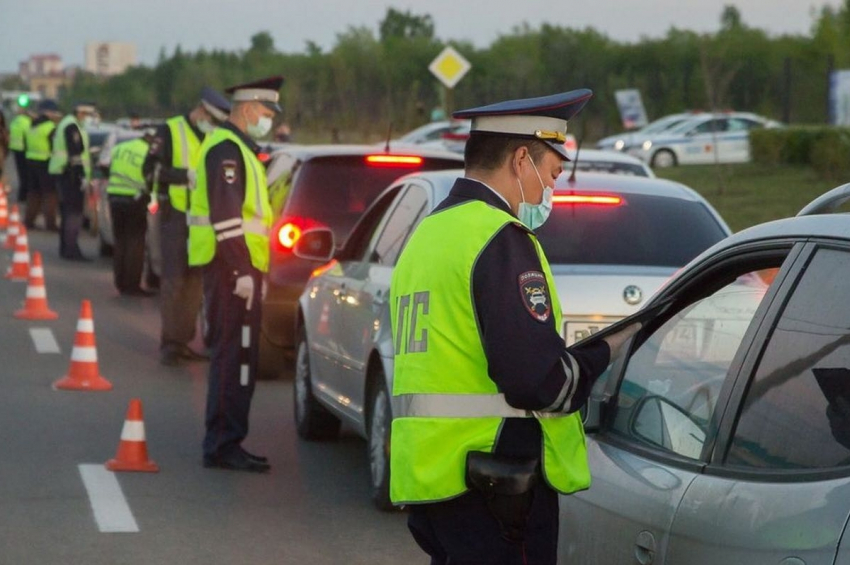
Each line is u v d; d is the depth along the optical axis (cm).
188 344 1500
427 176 894
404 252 429
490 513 401
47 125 2959
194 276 1343
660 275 803
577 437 414
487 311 393
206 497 848
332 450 1001
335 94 6494
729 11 5909
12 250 2533
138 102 10950
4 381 1240
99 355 1404
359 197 1226
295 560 722
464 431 399
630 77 6206
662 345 456
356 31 7419
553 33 7069
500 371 389
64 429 1037
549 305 396
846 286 367
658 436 436
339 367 923
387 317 816
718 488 379
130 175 1830
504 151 420
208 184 888
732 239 430
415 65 7244
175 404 1156
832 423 352
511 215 408
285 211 1230
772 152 3541
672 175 3666
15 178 4888
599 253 833
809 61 5556
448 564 408
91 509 810
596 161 1602
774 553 342
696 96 5834
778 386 379
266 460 927
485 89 6247
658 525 398
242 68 9112
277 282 1220
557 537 416
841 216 386
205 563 712
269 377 1295
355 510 827
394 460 414
